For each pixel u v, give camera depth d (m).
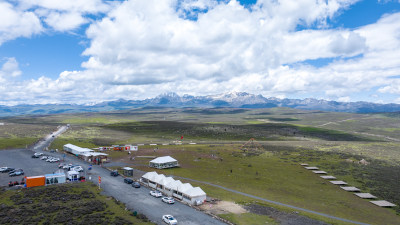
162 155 132.12
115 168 100.75
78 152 118.88
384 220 59.31
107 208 55.50
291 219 55.53
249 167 110.19
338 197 75.25
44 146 142.25
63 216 48.09
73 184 73.75
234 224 51.44
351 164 115.75
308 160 125.12
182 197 65.94
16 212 49.00
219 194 72.69
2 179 77.12
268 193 76.69
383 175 97.88
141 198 66.25
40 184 70.50
